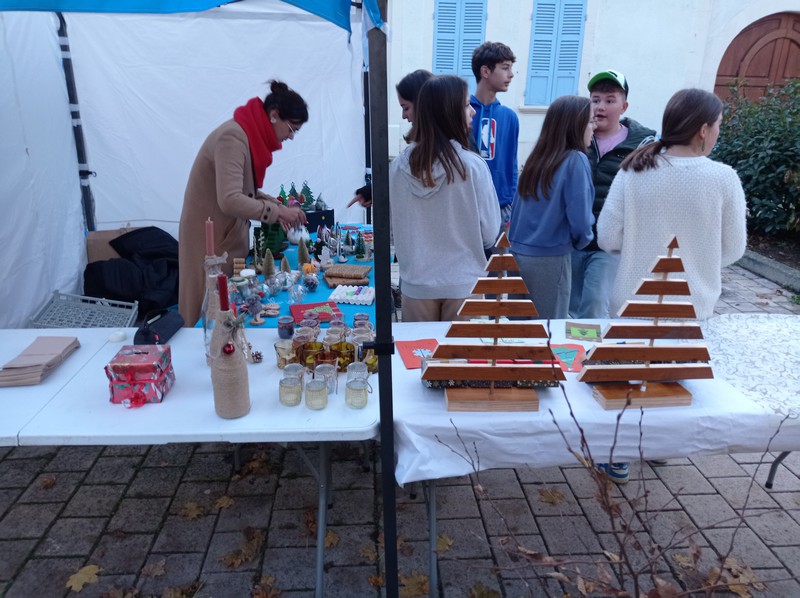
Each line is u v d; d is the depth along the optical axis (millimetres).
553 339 2057
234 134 2490
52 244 3617
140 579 1950
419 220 2252
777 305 4750
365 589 1917
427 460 1490
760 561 2045
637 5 6723
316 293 2754
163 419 1532
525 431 1545
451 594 1907
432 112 2082
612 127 2906
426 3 6652
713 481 2479
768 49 7160
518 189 2672
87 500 2330
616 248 2164
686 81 7039
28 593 1895
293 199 3613
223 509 2287
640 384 1653
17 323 3268
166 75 3932
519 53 6891
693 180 1891
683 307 1591
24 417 1534
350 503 2328
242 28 3975
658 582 1136
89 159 3992
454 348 1574
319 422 1528
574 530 2205
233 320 1507
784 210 5902
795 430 1598
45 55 3535
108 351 1962
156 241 3893
